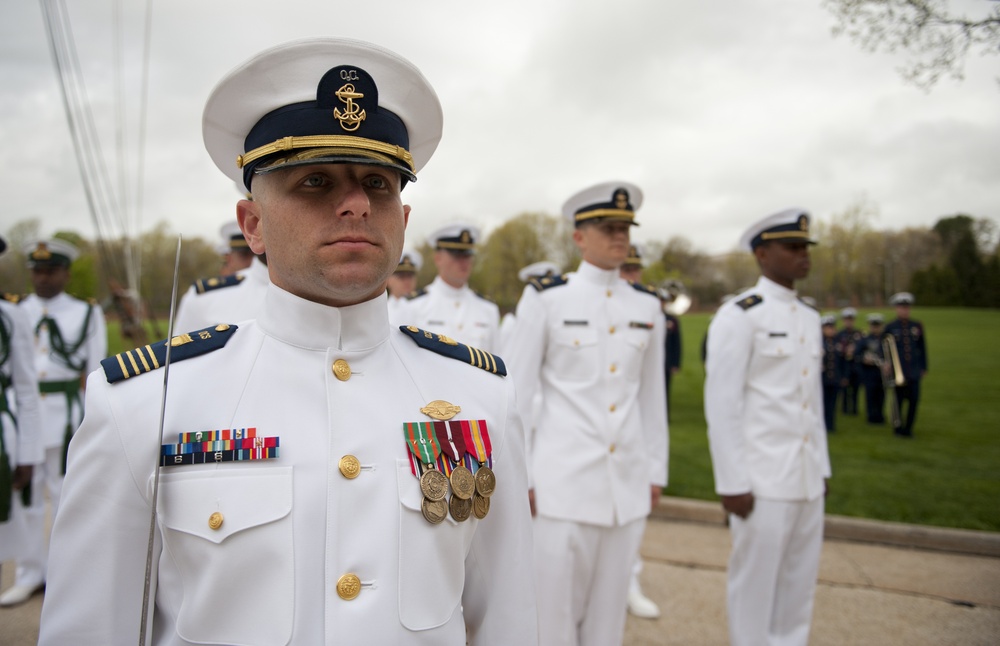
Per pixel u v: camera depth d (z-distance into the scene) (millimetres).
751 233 3740
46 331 4918
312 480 1193
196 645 1101
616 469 3123
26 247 5105
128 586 1169
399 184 1346
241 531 1124
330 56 1289
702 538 5473
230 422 1216
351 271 1203
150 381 1246
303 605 1124
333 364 1310
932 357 21516
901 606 4223
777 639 3447
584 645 3188
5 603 4148
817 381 3596
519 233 46031
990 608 4188
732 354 3424
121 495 1165
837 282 49781
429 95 1425
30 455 3891
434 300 6125
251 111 1304
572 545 3074
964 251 49031
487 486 1347
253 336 1372
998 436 9898
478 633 1454
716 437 3404
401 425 1309
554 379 3293
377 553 1175
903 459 8273
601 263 3412
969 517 5742
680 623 4016
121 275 6176
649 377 3490
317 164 1188
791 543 3459
